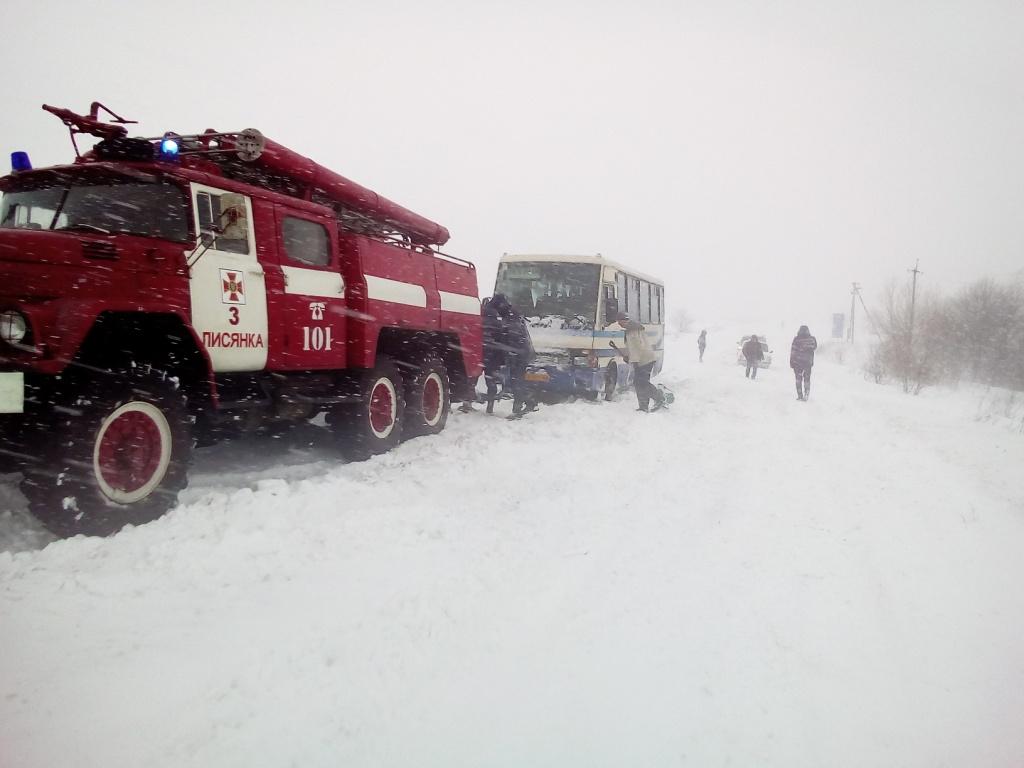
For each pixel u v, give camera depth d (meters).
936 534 5.95
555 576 4.35
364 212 7.99
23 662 2.94
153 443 5.02
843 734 2.86
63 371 4.44
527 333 11.40
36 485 4.42
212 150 5.91
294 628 3.42
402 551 4.64
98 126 5.27
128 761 2.37
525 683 3.06
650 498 6.50
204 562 4.19
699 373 27.31
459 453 8.05
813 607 4.14
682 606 4.00
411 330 8.67
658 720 2.83
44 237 4.44
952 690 3.32
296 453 7.74
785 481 7.64
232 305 5.77
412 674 3.07
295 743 2.53
